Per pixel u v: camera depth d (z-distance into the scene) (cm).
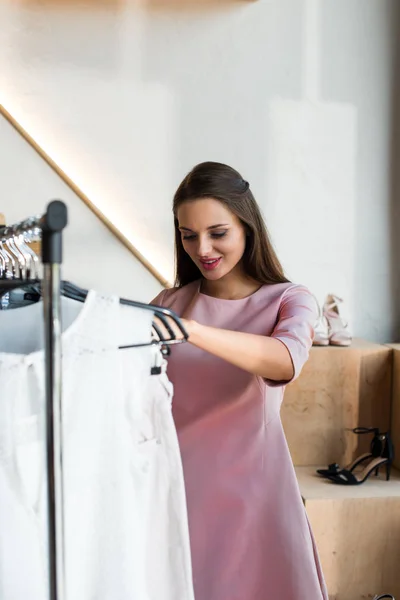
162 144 283
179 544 109
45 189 275
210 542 143
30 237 149
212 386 146
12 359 98
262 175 288
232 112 285
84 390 100
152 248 286
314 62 288
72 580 100
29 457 99
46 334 81
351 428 252
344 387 251
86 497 100
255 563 142
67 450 99
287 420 249
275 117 287
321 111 289
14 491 98
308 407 250
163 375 108
